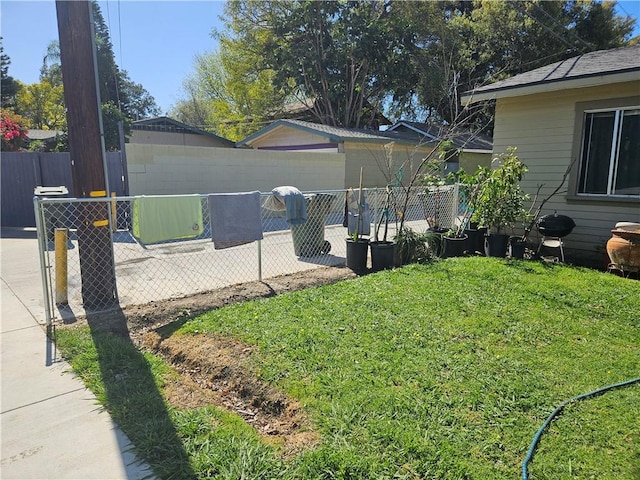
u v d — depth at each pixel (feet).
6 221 38.09
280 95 85.35
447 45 72.64
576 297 15.42
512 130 25.50
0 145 51.90
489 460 7.06
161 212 15.48
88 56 13.67
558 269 19.40
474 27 73.61
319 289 16.35
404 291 15.94
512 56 72.49
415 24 72.90
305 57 73.05
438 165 25.71
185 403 9.00
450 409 8.41
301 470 6.81
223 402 9.30
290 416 8.46
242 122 89.45
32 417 8.52
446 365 10.23
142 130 64.34
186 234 16.10
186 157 36.63
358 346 11.21
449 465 6.89
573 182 23.27
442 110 66.59
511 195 22.61
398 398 8.73
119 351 11.28
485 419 8.13
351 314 13.52
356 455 7.07
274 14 75.92
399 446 7.31
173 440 7.64
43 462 7.23
